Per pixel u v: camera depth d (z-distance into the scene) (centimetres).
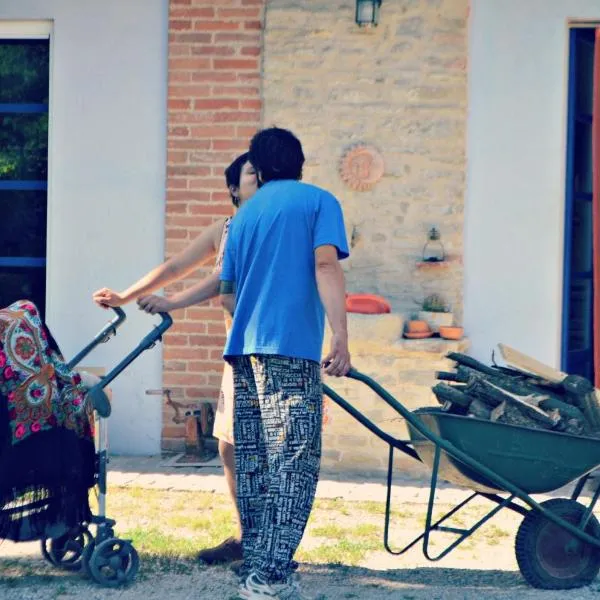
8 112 3098
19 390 1709
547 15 2831
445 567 1964
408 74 2858
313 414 1608
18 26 3041
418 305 2869
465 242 2859
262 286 1630
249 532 1673
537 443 1777
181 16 2939
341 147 2881
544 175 2841
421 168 2861
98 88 2998
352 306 2730
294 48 2888
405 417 1744
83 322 3016
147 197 2984
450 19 2845
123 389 2991
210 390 2956
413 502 2470
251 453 1675
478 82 2852
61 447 1741
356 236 2872
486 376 1870
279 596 1656
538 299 2841
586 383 1841
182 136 2950
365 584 1838
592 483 2653
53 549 1894
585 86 2933
